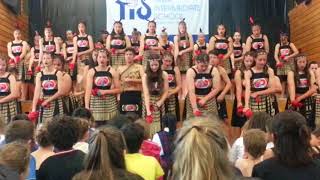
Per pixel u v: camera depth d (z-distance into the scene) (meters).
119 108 6.23
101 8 12.27
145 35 9.10
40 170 2.70
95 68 6.15
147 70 5.99
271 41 12.36
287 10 12.52
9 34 10.96
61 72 6.44
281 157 2.38
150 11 11.91
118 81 6.19
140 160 2.83
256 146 3.01
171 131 4.46
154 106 6.00
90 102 6.09
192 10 11.99
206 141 1.74
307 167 2.34
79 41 9.59
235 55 9.48
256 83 6.12
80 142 3.36
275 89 6.17
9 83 6.64
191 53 8.89
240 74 6.21
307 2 10.80
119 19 11.98
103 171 1.98
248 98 6.10
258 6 12.43
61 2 12.36
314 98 6.79
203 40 9.26
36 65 9.61
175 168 1.76
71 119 2.83
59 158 2.71
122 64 8.91
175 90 6.39
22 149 2.45
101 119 6.04
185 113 6.33
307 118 6.73
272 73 6.20
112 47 8.94
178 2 11.95
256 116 3.74
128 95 6.22
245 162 3.06
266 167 2.40
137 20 11.92
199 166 1.70
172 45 9.31
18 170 2.40
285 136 2.37
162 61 6.62
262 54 6.11
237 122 6.28
